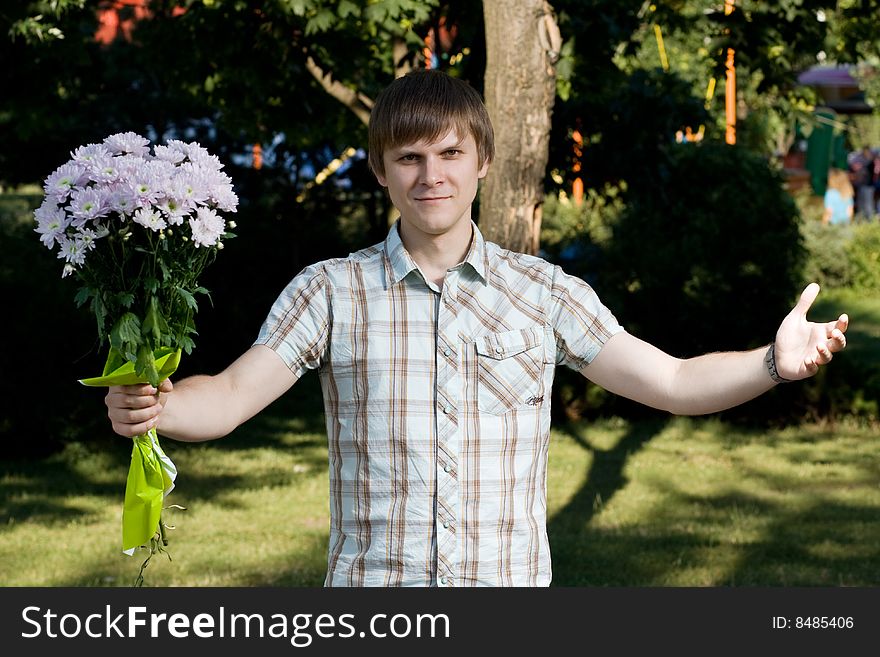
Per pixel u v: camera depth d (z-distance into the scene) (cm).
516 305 234
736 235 1187
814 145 2405
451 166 227
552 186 1086
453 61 1066
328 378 234
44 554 671
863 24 953
